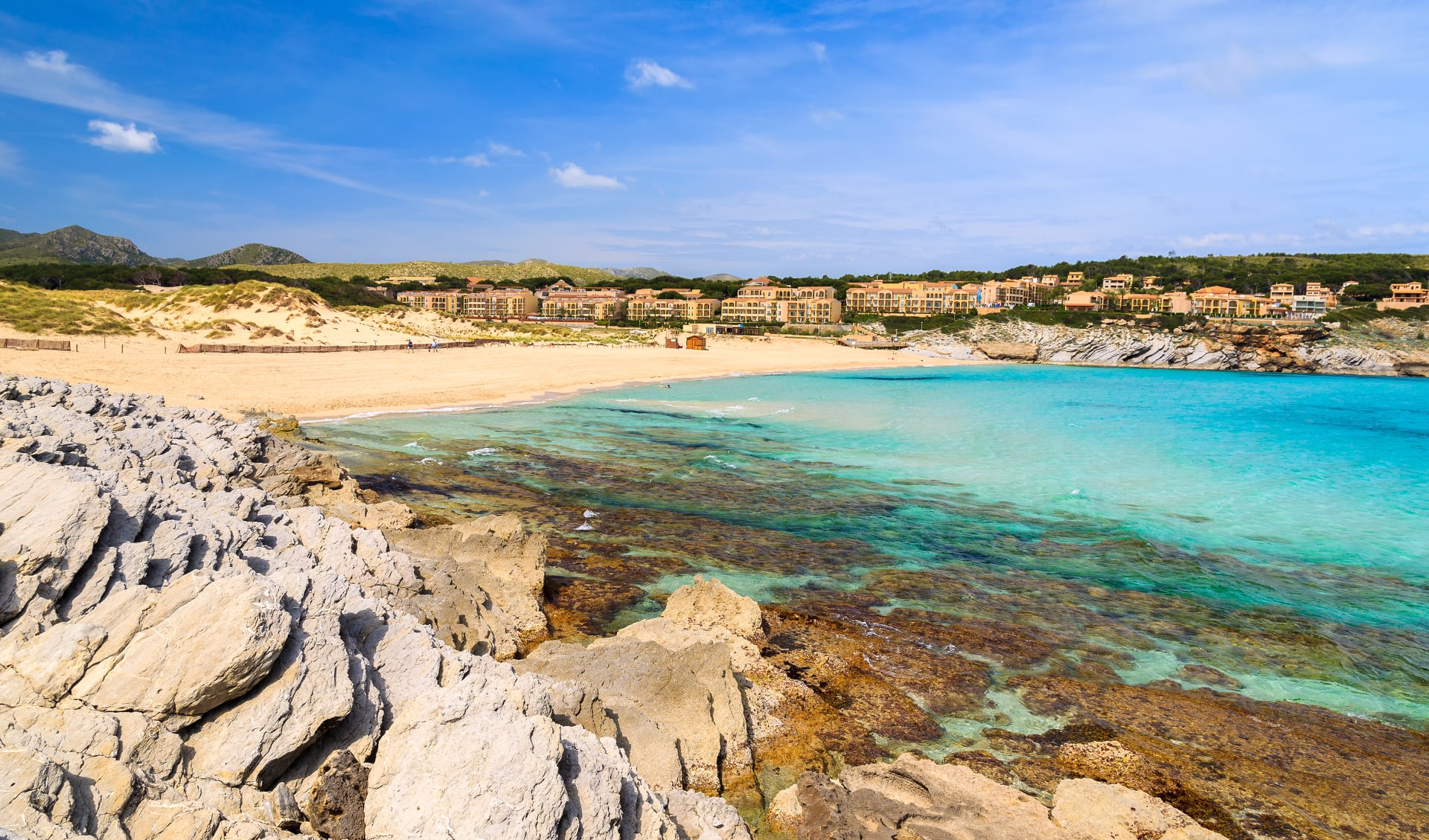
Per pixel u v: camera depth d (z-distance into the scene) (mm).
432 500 23125
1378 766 10734
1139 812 8648
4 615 7016
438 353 78062
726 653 11203
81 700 6551
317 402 42594
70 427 14789
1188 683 13156
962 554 19781
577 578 17047
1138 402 65188
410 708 7359
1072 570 18875
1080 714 11914
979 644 14359
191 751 6582
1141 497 26812
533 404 49031
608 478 27391
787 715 11367
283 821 6379
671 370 82812
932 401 60625
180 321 75438
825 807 8828
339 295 136500
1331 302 167500
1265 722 11906
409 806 6293
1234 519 24281
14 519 7707
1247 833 9195
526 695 7656
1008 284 195500
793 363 106812
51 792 5277
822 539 20688
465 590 13766
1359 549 21359
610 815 6773
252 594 7141
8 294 63062
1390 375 119375
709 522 22016
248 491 13484
